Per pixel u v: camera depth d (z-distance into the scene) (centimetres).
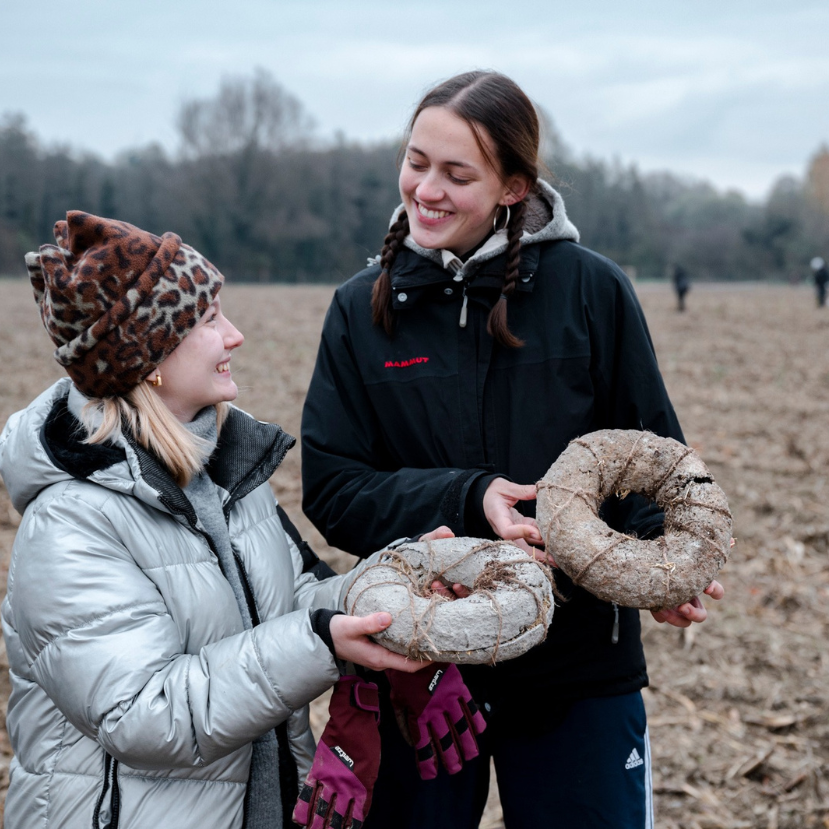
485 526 229
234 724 188
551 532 205
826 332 2189
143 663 189
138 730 184
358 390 257
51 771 200
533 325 245
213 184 7319
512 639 185
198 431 219
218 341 213
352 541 248
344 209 7669
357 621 184
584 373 245
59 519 195
